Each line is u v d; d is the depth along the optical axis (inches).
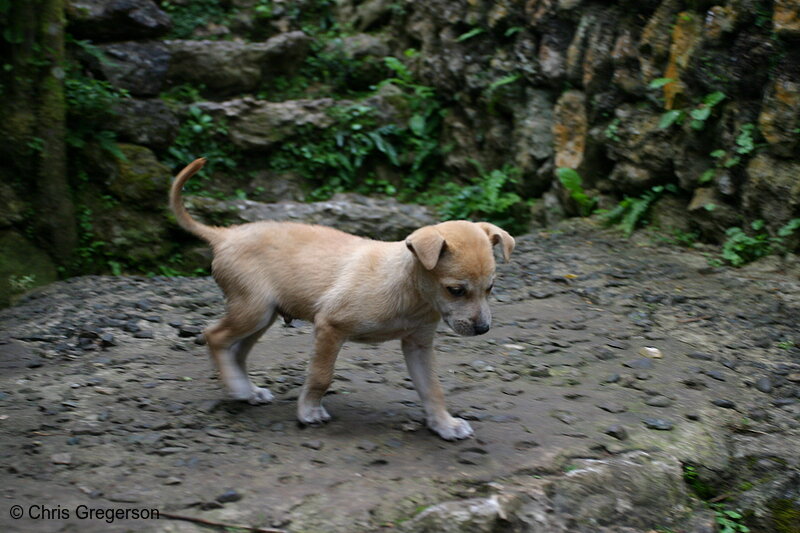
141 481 71.4
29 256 117.6
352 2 183.8
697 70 116.7
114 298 105.7
